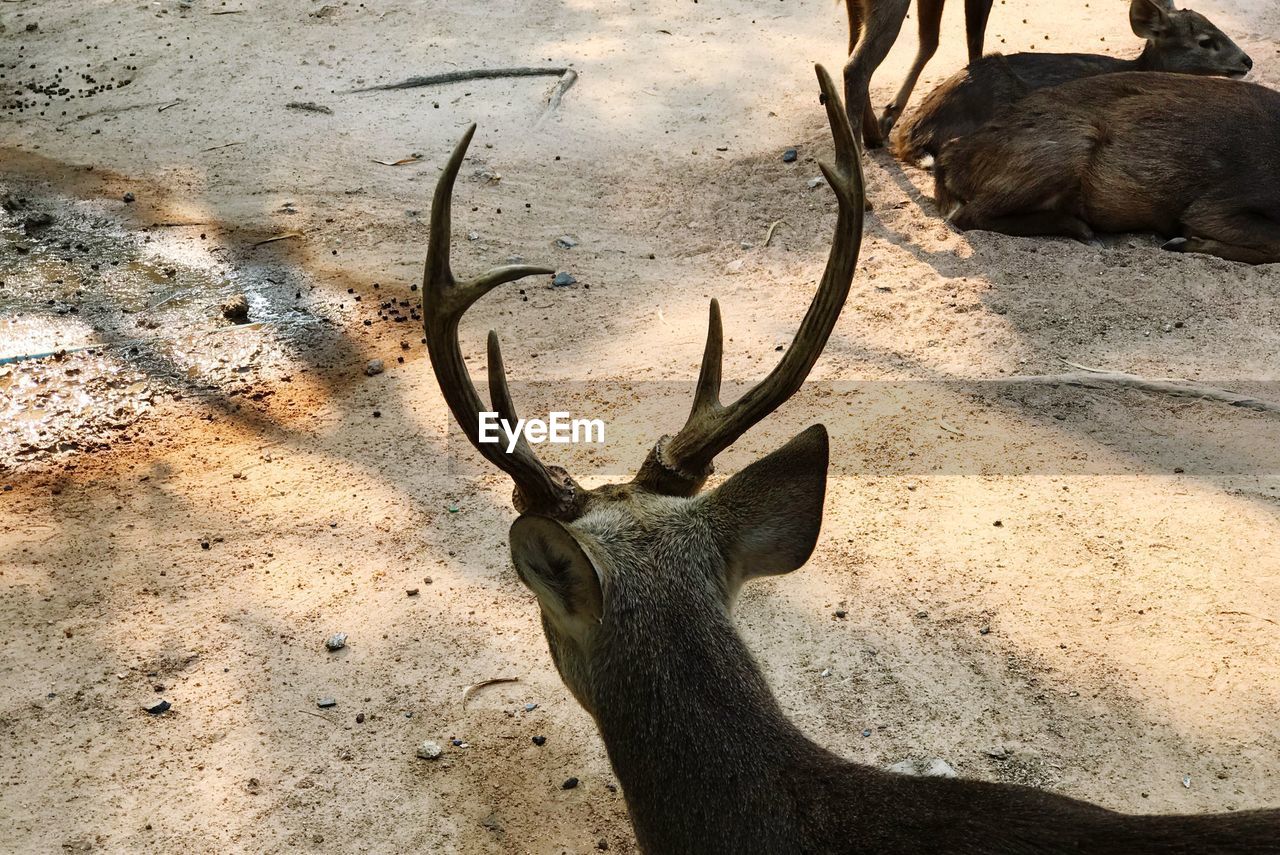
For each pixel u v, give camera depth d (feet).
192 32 35.27
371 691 14.25
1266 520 16.35
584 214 26.23
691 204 26.48
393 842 12.39
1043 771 12.85
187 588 15.89
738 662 9.34
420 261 24.43
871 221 25.62
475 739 13.60
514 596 15.70
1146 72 25.49
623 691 9.24
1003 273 23.21
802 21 35.01
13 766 13.30
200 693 14.25
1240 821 8.17
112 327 22.38
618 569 9.41
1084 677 14.03
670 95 31.14
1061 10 35.19
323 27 35.45
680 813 8.99
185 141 29.45
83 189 27.37
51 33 35.68
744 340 21.26
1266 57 31.50
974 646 14.56
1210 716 13.44
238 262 24.50
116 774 13.19
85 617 15.43
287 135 29.53
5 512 17.47
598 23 35.27
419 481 17.99
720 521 9.87
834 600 15.38
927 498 17.11
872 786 8.79
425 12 36.22
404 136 29.45
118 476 18.28
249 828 12.53
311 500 17.60
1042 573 15.62
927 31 27.58
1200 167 23.77
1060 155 24.14
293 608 15.53
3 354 21.47
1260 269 23.18
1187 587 15.28
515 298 23.09
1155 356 20.30
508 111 30.45
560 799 12.85
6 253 24.85
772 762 8.93
